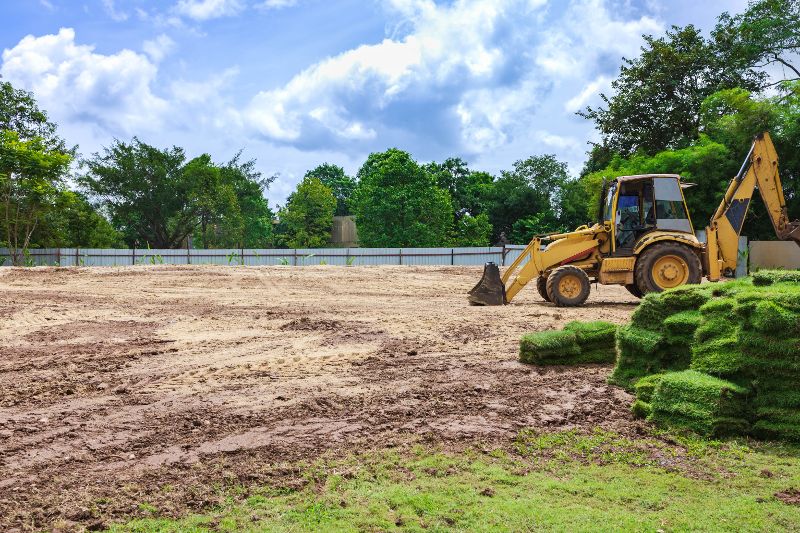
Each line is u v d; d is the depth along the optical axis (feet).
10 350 33.91
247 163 204.85
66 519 13.42
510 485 14.98
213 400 23.26
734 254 50.90
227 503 14.07
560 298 50.57
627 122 130.41
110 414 21.65
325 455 17.08
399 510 13.55
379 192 160.86
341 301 58.65
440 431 19.11
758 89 120.57
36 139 121.19
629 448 17.57
